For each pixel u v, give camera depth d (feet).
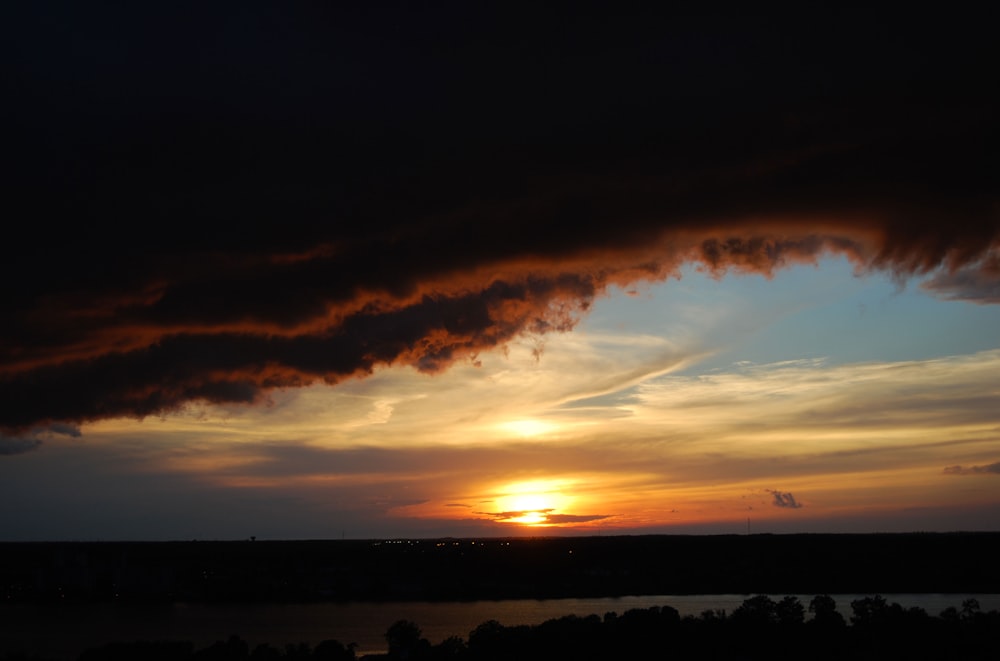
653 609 640.17
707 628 579.89
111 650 576.61
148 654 563.48
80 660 566.36
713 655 540.52
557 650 554.87
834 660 528.63
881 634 561.02
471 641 595.06
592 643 563.48
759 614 606.14
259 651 578.66
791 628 581.53
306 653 587.68
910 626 563.48
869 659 528.22
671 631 579.07
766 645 552.00
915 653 528.22
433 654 576.20
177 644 593.83
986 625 561.84
